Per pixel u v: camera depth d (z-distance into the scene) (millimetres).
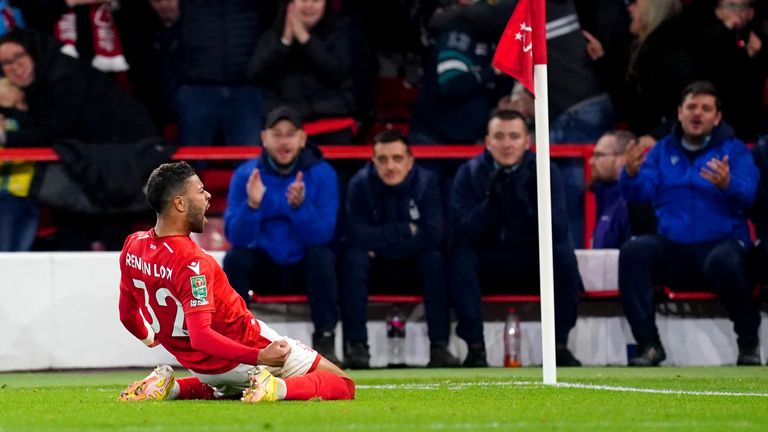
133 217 40250
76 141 39688
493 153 37000
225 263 37094
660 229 38188
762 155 39031
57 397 25375
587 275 39125
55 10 44125
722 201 37938
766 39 43312
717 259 37188
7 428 17953
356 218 37781
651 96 43062
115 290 37656
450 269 37531
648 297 37219
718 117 37969
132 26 45094
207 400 22797
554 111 43156
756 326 37625
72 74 41562
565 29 43188
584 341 38844
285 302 38125
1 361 36812
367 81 44188
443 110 43125
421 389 27078
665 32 42875
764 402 22750
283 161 37219
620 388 26875
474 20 42562
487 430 17359
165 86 44844
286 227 37375
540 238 27219
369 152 40062
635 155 38000
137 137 42062
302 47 42062
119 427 17734
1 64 40875
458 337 37844
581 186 40688
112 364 37719
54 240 40312
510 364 38281
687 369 35969
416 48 46500
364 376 33156
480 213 37062
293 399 21953
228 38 43188
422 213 37688
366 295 36969
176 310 21359
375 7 45750
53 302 37312
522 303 38688
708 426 18000
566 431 17281
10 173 39156
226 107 43344
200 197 21391
